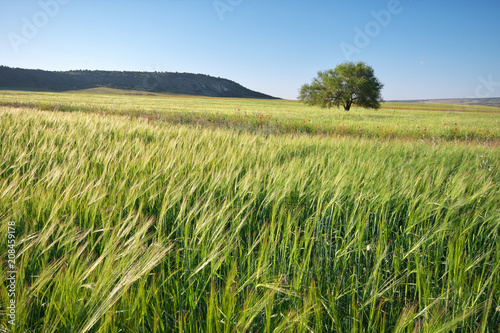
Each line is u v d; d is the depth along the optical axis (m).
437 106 106.19
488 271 2.24
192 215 2.46
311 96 50.41
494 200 2.97
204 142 5.70
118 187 2.86
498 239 2.49
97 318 1.34
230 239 2.05
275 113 29.30
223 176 3.14
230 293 1.59
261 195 2.98
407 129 17.30
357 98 47.38
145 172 3.44
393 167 4.59
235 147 4.98
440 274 2.32
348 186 3.18
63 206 2.31
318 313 1.58
